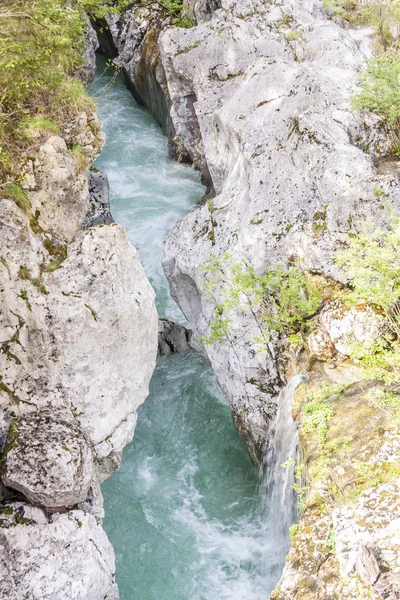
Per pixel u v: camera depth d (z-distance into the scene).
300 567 6.04
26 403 7.07
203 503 8.90
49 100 8.47
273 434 8.52
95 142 8.79
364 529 5.82
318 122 9.41
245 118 10.23
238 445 9.66
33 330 6.97
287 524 7.93
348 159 8.80
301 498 6.95
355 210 8.40
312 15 13.85
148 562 8.16
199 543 8.37
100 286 7.27
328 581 5.78
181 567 8.09
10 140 7.72
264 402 8.74
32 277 6.97
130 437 8.03
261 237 8.80
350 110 9.98
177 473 9.33
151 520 8.65
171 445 9.71
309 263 8.30
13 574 6.20
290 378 8.34
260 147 9.63
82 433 7.08
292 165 9.28
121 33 17.78
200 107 11.93
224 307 8.67
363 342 7.46
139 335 7.73
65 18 9.23
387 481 6.23
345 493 6.31
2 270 6.77
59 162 7.69
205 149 11.87
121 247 7.62
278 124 9.86
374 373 7.10
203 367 10.84
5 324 6.84
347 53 11.87
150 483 9.17
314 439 7.06
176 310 11.94
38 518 6.50
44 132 7.98
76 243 7.38
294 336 8.26
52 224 7.72
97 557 6.71
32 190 7.51
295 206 8.95
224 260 8.91
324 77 10.78
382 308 7.52
